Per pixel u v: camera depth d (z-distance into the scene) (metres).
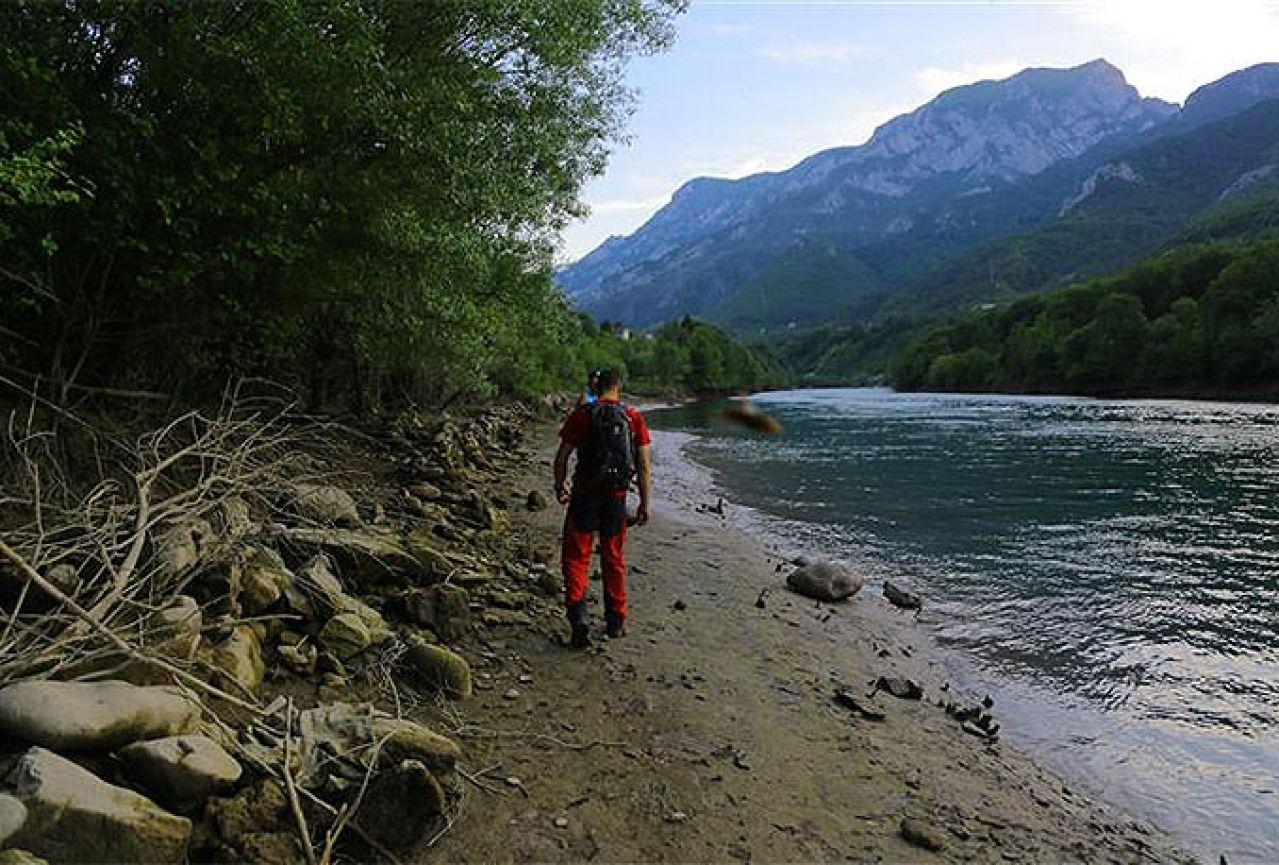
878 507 14.66
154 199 6.74
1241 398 63.50
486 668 5.20
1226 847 3.98
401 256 9.86
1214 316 72.75
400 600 5.57
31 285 6.54
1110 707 5.76
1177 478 18.45
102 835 2.54
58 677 3.42
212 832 2.92
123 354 8.41
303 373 14.30
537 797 3.72
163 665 3.38
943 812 4.04
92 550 4.36
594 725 4.56
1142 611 8.16
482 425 22.89
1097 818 4.21
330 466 10.20
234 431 6.33
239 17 7.13
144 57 6.71
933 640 7.25
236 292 8.66
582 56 10.50
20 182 4.73
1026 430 34.00
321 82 7.22
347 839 3.12
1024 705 5.79
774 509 14.38
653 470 19.89
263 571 4.88
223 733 3.44
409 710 4.36
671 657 5.84
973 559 10.51
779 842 3.59
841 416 46.94
